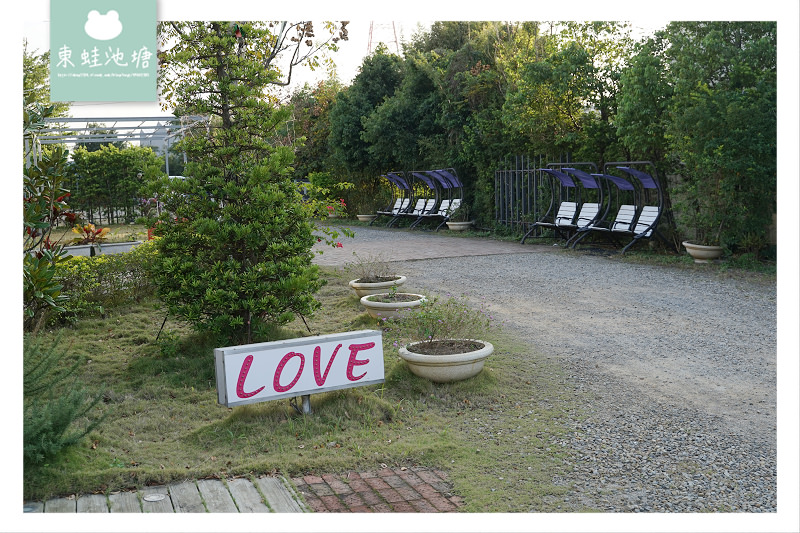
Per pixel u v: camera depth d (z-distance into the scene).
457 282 10.66
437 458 4.51
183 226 6.78
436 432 4.98
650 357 6.77
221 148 6.80
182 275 6.73
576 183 15.30
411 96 21.36
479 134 18.23
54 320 7.96
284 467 4.35
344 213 7.89
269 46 8.83
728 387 5.88
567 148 15.59
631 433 4.94
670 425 5.08
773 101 11.24
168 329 7.88
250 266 6.87
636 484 4.16
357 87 23.77
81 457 4.38
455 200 19.70
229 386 4.92
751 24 11.83
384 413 5.31
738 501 3.92
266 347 5.04
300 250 7.02
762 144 11.09
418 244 16.02
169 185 6.77
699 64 11.95
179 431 5.08
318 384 5.22
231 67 7.02
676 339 7.38
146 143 19.64
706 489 4.09
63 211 7.80
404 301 8.07
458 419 5.23
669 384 5.98
